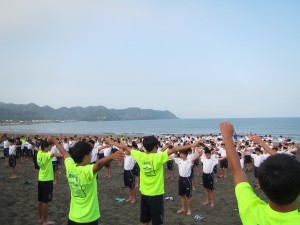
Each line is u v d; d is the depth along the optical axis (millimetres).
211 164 9828
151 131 104000
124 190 12219
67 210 9109
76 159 4203
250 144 18922
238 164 2047
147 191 6176
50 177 7559
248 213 1855
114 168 18938
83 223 4121
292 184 1602
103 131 107000
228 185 13578
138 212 9016
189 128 127250
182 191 8945
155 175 6090
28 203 9891
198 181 14609
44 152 7457
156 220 6082
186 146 5949
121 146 6738
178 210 9312
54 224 7695
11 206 9484
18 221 7953
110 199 10703
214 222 8133
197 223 8031
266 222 1747
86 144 4277
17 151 19797
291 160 1708
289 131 86938
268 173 1689
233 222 8133
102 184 13508
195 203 10266
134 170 10359
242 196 1923
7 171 16984
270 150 3172
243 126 126000
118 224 7879
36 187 12516
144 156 6152
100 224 7879
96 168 3916
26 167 18672
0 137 19453
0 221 7938
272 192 1669
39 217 7832
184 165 8875
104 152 17203
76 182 4090
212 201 9828
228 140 2104
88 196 4168
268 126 124375
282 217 1694
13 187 12523
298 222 1656
